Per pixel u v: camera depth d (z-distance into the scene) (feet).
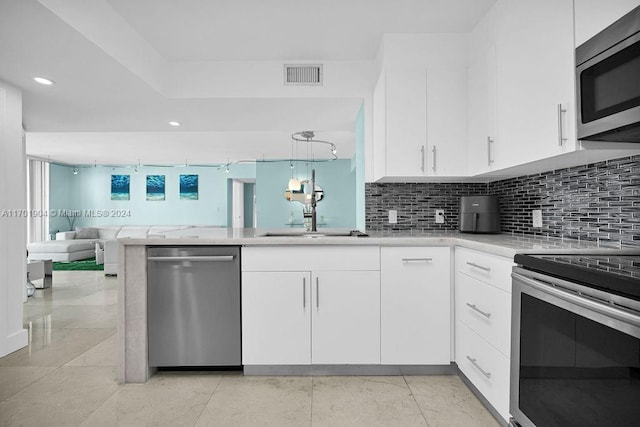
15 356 8.52
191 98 9.95
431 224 9.70
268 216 29.73
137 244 7.09
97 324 11.09
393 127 8.18
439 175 8.15
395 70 8.23
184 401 6.36
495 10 6.89
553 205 7.06
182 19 7.82
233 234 8.25
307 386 6.89
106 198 32.83
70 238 28.32
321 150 24.90
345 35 8.50
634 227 5.29
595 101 4.40
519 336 4.84
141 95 9.69
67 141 21.29
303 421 5.74
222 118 12.08
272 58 9.77
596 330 3.51
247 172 32.91
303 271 7.22
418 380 7.11
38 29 6.41
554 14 5.11
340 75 9.85
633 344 3.09
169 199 33.04
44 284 16.39
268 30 8.29
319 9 7.45
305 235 9.29
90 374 7.50
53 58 7.56
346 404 6.23
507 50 6.40
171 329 7.20
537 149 5.54
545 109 5.32
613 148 4.84
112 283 17.69
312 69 9.86
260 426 5.61
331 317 7.23
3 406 6.22
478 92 7.64
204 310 7.20
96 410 6.07
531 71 5.67
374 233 8.81
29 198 27.71
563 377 3.99
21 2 5.63
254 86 9.86
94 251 27.68
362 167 10.24
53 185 30.17
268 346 7.23
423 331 7.24
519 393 4.83
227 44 8.97
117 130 13.82
